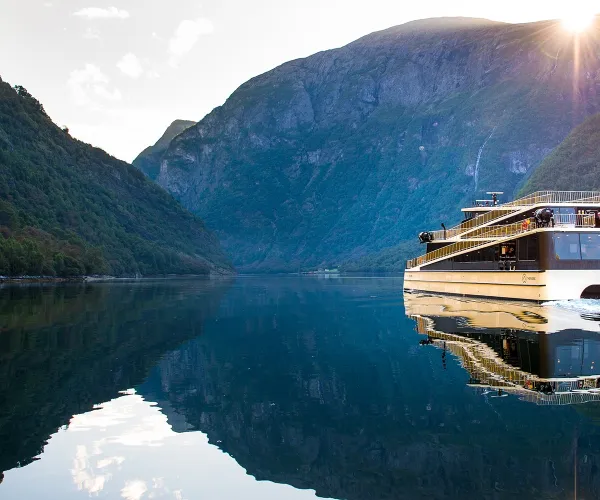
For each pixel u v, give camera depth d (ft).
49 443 53.31
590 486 42.60
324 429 57.36
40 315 166.30
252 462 49.08
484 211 281.74
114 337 119.44
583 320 134.10
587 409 58.90
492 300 212.02
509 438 51.93
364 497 42.09
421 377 77.05
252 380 79.10
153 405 66.08
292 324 147.74
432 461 48.21
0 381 76.59
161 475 46.50
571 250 176.96
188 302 235.61
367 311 184.96
